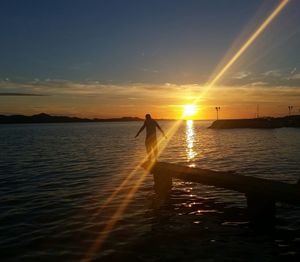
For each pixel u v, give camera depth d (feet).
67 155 121.70
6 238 35.09
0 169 86.33
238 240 34.12
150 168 57.06
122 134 332.19
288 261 29.04
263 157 105.81
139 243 33.40
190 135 301.63
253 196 41.47
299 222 39.24
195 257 30.01
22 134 359.46
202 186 59.67
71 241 34.04
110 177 71.36
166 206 47.06
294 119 575.38
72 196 53.26
